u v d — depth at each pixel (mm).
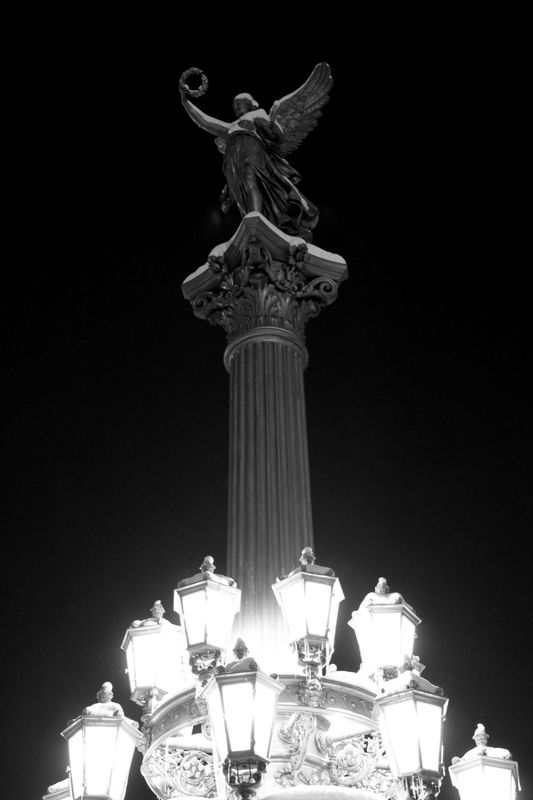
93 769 9500
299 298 13805
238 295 13641
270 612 10789
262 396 12680
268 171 14867
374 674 10211
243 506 11711
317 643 9562
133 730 9859
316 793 9297
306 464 12305
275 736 9445
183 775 10117
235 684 8555
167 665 10609
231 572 11266
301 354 13430
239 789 8305
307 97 16328
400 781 9023
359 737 9961
